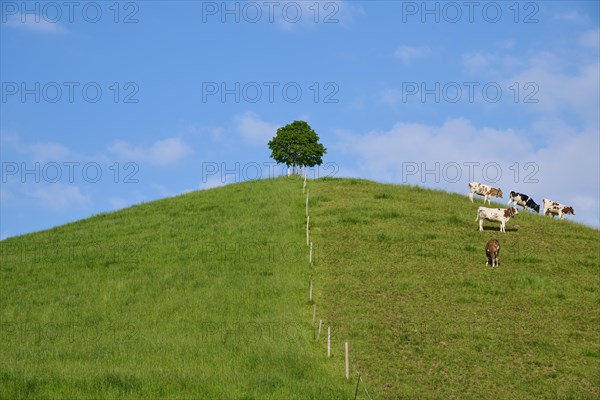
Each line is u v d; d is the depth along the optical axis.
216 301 41.16
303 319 38.19
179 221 59.47
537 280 43.47
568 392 30.12
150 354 33.41
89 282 45.94
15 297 43.72
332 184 70.94
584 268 47.12
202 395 27.61
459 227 55.84
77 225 61.59
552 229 56.69
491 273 45.22
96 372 29.92
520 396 29.75
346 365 30.77
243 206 62.69
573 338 36.16
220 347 34.12
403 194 66.00
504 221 54.72
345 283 43.41
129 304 41.50
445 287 42.81
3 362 32.12
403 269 45.84
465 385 30.66
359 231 53.91
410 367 32.34
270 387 28.66
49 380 28.66
